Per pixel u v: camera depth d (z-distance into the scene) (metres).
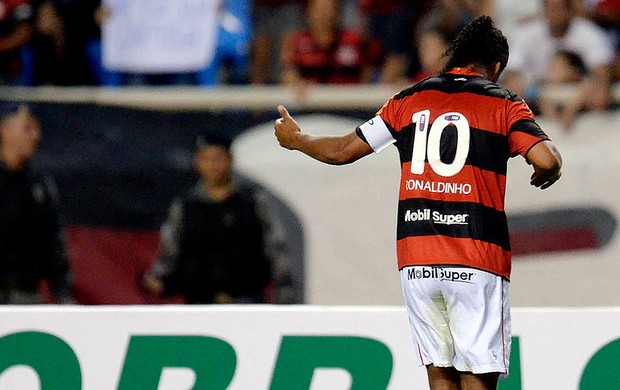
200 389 18.41
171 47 32.19
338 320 18.41
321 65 31.27
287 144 16.08
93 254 29.20
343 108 29.69
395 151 29.33
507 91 15.48
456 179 15.09
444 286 15.02
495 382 15.23
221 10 32.41
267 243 28.92
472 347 14.90
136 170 29.36
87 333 18.58
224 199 28.83
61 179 29.28
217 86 32.34
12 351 18.59
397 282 29.14
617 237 29.11
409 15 32.47
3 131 29.17
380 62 31.88
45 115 29.47
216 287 28.61
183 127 29.58
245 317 18.48
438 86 15.59
